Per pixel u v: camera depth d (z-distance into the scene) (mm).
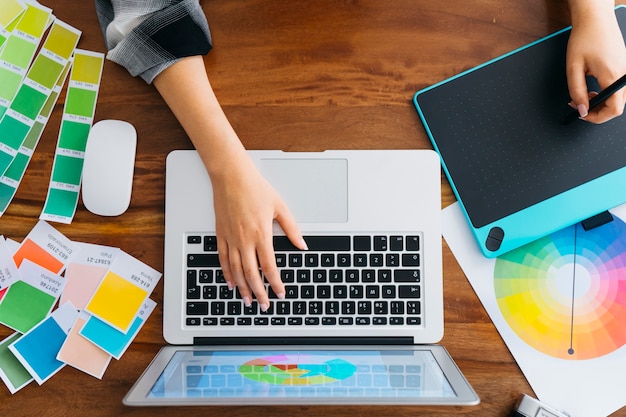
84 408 710
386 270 706
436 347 699
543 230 729
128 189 718
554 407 708
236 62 752
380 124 750
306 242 706
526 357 717
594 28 725
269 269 687
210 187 717
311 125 749
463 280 730
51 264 730
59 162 742
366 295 703
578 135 742
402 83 754
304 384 629
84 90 749
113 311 724
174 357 678
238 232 690
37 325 720
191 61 711
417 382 632
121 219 735
